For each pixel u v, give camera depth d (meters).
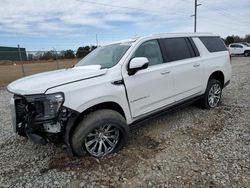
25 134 3.27
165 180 2.74
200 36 5.16
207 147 3.49
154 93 3.86
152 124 4.56
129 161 3.18
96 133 3.20
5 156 3.51
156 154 3.35
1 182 2.85
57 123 2.88
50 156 3.42
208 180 2.69
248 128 4.14
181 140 3.79
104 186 2.69
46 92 2.84
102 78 3.25
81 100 2.96
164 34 4.36
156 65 3.97
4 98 8.27
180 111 5.27
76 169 3.03
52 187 2.71
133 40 3.98
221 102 5.92
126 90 3.44
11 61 17.19
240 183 2.61
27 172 3.04
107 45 4.47
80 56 18.84
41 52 17.30
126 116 3.51
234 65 16.73
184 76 4.40
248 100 6.02
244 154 3.23
